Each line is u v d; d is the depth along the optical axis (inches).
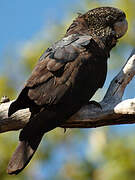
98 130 553.0
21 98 398.3
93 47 436.8
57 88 407.2
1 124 418.6
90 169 542.6
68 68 415.5
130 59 436.1
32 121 403.9
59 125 407.8
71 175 549.6
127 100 410.9
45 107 407.2
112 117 416.5
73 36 441.4
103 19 469.1
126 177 515.5
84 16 477.7
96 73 428.1
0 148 541.0
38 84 405.7
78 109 412.5
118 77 432.5
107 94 427.5
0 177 541.0
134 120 417.7
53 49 429.1
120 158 528.1
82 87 415.8
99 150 540.4
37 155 562.3
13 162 393.4
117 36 476.4
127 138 542.0
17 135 546.6
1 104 421.4
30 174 550.3
